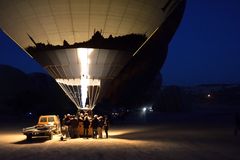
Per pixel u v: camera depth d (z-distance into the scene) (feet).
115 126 124.88
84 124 75.00
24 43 85.40
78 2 76.13
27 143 66.69
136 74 179.52
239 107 350.84
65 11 76.95
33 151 53.88
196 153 51.47
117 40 80.53
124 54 83.15
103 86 84.07
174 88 295.28
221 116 195.83
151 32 85.97
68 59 80.74
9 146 61.46
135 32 81.87
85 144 62.64
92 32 78.89
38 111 234.38
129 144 62.49
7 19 84.02
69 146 59.82
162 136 80.94
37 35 81.25
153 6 80.43
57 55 81.00
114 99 189.16
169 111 280.92
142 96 200.85
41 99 245.24
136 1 77.66
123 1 76.95
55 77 84.84
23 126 132.46
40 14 78.33
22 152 52.85
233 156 48.91
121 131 99.76
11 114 235.40
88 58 80.59
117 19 78.59
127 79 181.37
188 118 184.14
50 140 72.13
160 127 117.19
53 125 77.92
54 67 82.89
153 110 285.23
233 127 113.09
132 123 145.38
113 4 76.69
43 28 79.66
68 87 83.61
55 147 58.59
